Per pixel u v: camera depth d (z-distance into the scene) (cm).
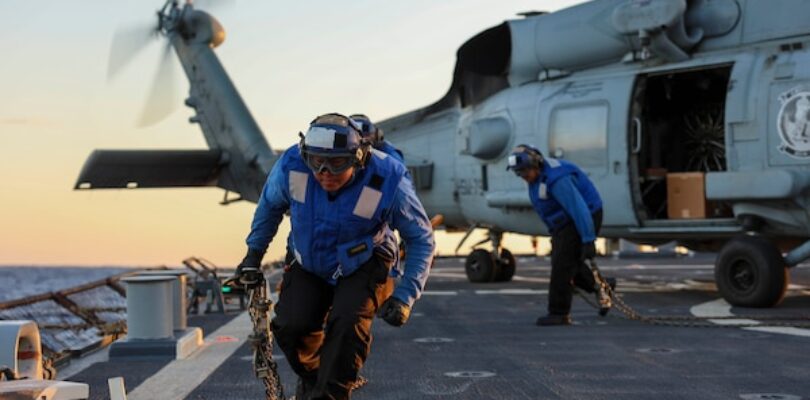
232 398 607
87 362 796
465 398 603
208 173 2398
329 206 427
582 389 628
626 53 1447
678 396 597
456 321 1091
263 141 2298
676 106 1520
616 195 1434
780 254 1220
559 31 1533
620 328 997
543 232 1669
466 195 1812
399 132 1980
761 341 873
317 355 479
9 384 406
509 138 1606
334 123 402
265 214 453
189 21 2434
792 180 1201
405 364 753
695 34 1356
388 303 430
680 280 1783
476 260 1848
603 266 2319
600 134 1445
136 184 2350
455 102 1892
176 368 742
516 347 852
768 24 1295
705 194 1318
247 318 1152
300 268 467
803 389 619
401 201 430
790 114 1227
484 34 1644
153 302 802
